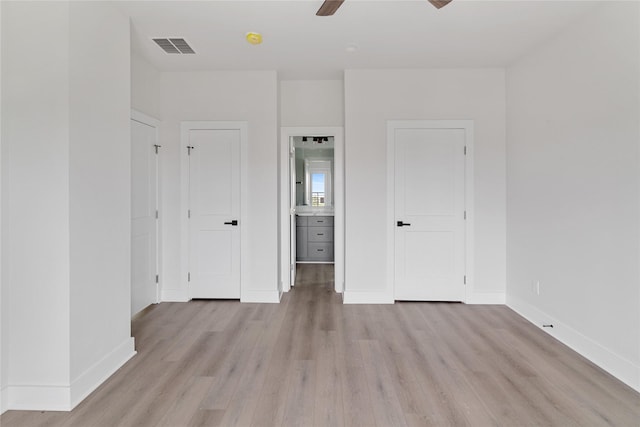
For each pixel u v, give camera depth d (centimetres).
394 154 381
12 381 197
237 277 393
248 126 386
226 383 221
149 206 368
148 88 361
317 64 366
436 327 315
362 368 240
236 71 384
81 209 205
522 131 343
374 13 265
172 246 393
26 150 196
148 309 364
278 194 405
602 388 215
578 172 265
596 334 247
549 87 301
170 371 236
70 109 196
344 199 421
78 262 203
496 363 247
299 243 637
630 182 219
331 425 180
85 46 209
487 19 271
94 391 212
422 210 384
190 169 390
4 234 195
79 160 204
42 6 194
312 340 287
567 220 278
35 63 195
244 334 300
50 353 196
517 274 355
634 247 216
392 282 385
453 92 378
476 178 379
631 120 218
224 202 391
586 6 247
